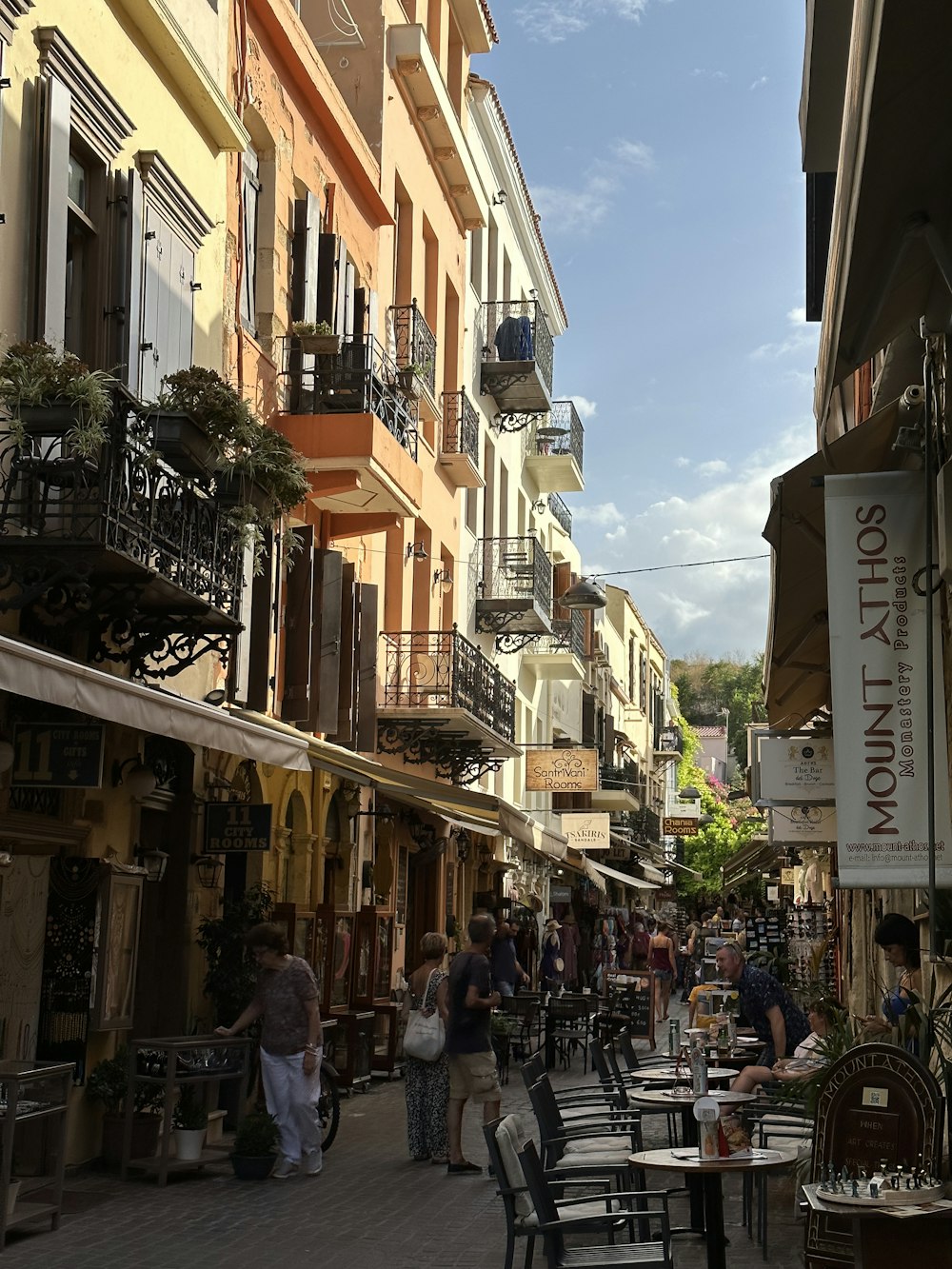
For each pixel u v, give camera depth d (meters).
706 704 121.56
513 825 21.38
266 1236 9.70
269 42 17.45
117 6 12.91
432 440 26.77
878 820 7.92
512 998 22.19
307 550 17.16
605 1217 6.95
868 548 8.18
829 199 13.93
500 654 33.91
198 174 14.89
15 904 11.33
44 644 11.12
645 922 55.75
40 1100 9.69
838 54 8.54
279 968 12.30
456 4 28.70
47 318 11.10
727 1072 11.54
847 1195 6.24
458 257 29.16
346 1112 16.33
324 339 17.44
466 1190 11.60
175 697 10.22
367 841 21.66
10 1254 8.88
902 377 10.29
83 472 9.90
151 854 13.32
